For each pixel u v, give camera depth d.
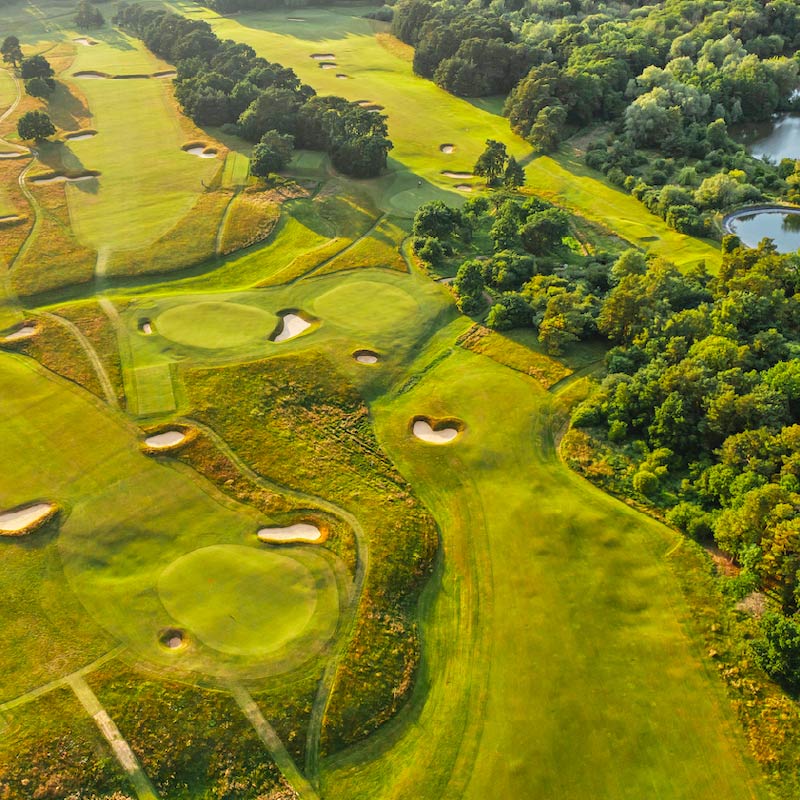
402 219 108.88
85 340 77.25
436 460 66.88
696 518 58.69
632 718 46.75
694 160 131.12
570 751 45.06
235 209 105.81
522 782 43.69
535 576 56.12
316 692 47.03
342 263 96.62
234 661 47.91
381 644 50.41
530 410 72.62
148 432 66.06
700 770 44.16
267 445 66.19
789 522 51.19
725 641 51.00
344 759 44.75
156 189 110.06
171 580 52.91
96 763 42.62
